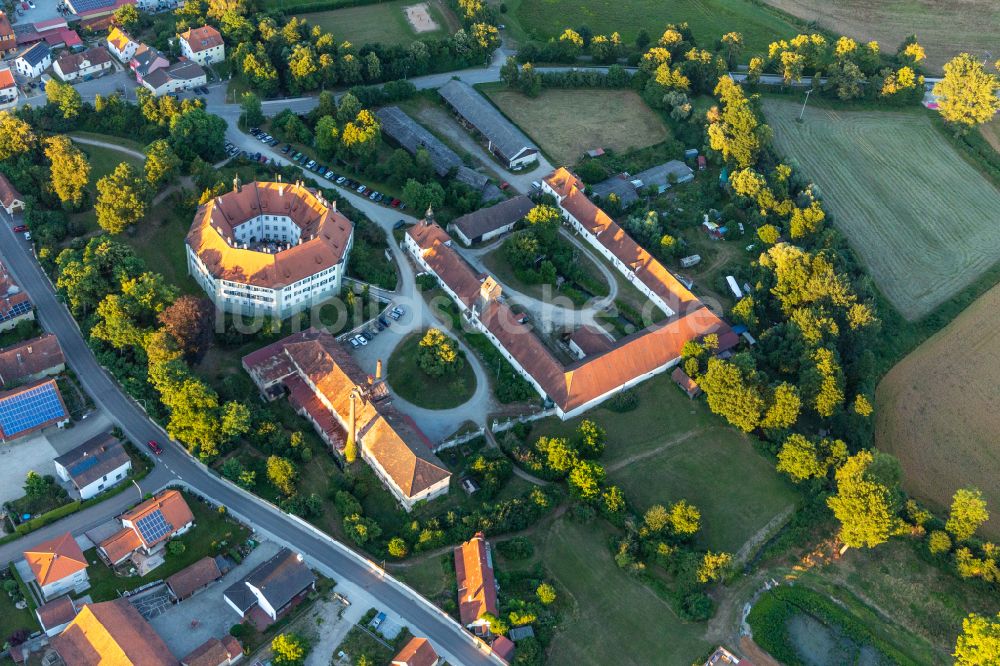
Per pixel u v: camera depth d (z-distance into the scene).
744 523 198.75
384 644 165.88
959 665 172.12
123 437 196.38
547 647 170.62
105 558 172.62
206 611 168.00
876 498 186.62
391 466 189.75
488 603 170.00
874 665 177.50
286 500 185.62
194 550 177.12
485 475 196.00
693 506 196.50
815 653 178.00
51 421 194.25
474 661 166.50
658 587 183.50
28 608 164.38
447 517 185.88
